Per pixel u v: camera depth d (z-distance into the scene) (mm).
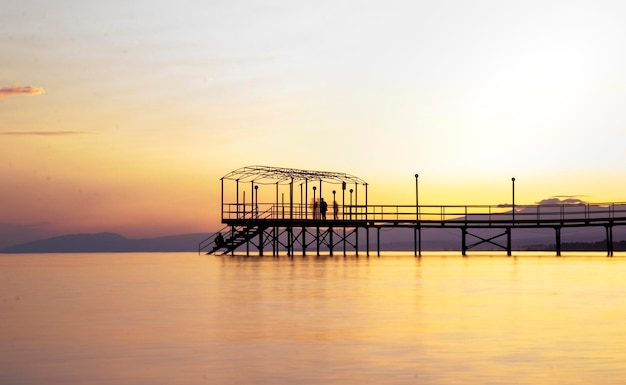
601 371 13891
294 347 16328
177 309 23328
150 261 65000
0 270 48094
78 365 14492
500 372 13836
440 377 13461
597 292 28875
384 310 22875
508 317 21109
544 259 65750
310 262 57438
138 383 13039
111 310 23109
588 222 69312
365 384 12961
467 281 34875
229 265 52562
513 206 71500
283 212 70250
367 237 74188
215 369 14141
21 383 13055
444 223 72188
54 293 29344
